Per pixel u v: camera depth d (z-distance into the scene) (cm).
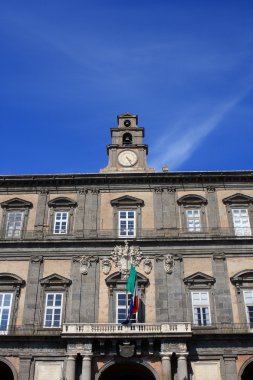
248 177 4888
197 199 4775
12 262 4453
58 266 4419
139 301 4212
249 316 4131
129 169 5088
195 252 4438
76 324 3947
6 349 3966
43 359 3931
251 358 3884
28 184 4944
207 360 3900
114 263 4409
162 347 3834
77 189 4894
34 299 4247
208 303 4200
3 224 4725
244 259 4397
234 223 4653
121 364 3916
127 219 4703
